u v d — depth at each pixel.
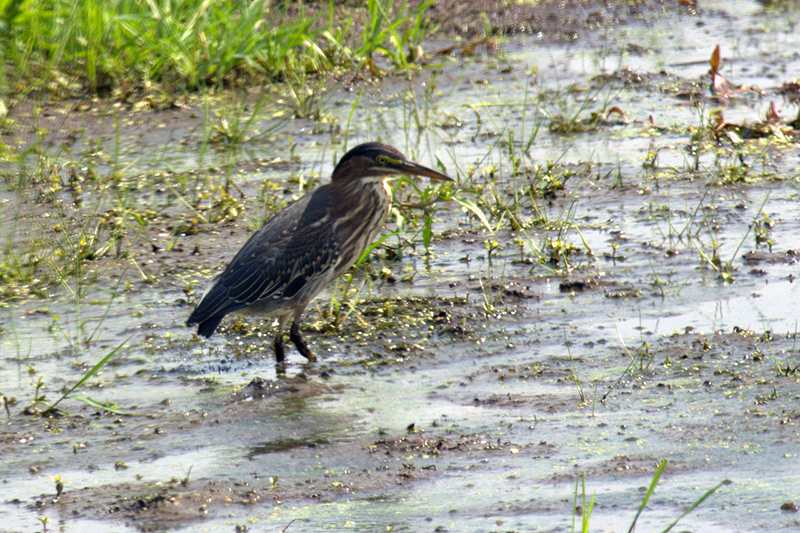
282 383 9.20
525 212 14.19
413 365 9.65
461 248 13.07
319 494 7.09
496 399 8.70
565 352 9.71
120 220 13.84
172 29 20.92
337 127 18.42
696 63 22.00
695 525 6.34
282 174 16.09
